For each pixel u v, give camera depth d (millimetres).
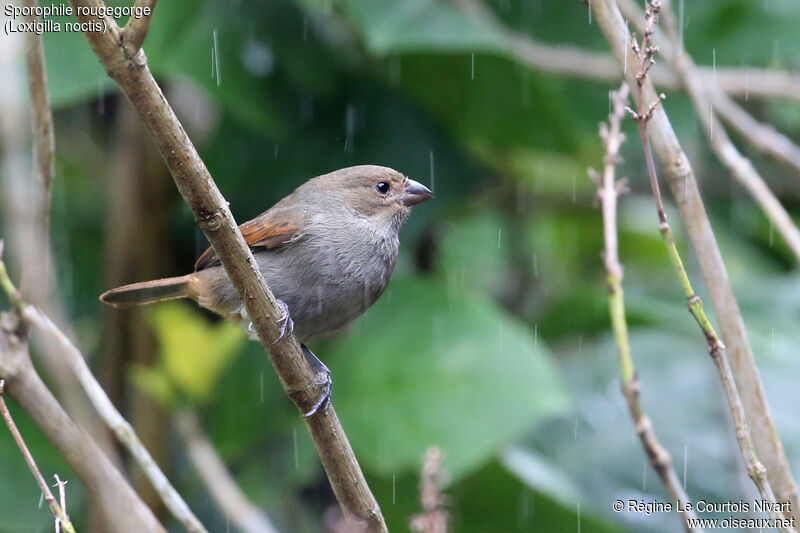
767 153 10500
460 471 9898
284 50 11438
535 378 10430
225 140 11695
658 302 13617
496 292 14594
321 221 9336
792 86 11711
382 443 10188
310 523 11453
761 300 13906
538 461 11727
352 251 9375
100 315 12062
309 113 11648
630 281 14883
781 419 12250
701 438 12250
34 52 6887
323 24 11734
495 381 10391
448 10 10414
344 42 11820
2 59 9602
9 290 6641
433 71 11031
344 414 10516
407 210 9984
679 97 11930
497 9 12180
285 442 10984
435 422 10250
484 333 10719
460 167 12297
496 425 10102
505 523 11133
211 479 10055
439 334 10844
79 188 12953
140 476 10641
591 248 15039
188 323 10047
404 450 10070
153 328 11062
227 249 6359
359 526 7023
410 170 11953
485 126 11875
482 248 14664
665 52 9094
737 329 7133
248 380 10938
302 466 10617
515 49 10727
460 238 14664
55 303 9797
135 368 10984
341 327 9648
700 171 14148
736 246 14969
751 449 6152
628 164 13883
